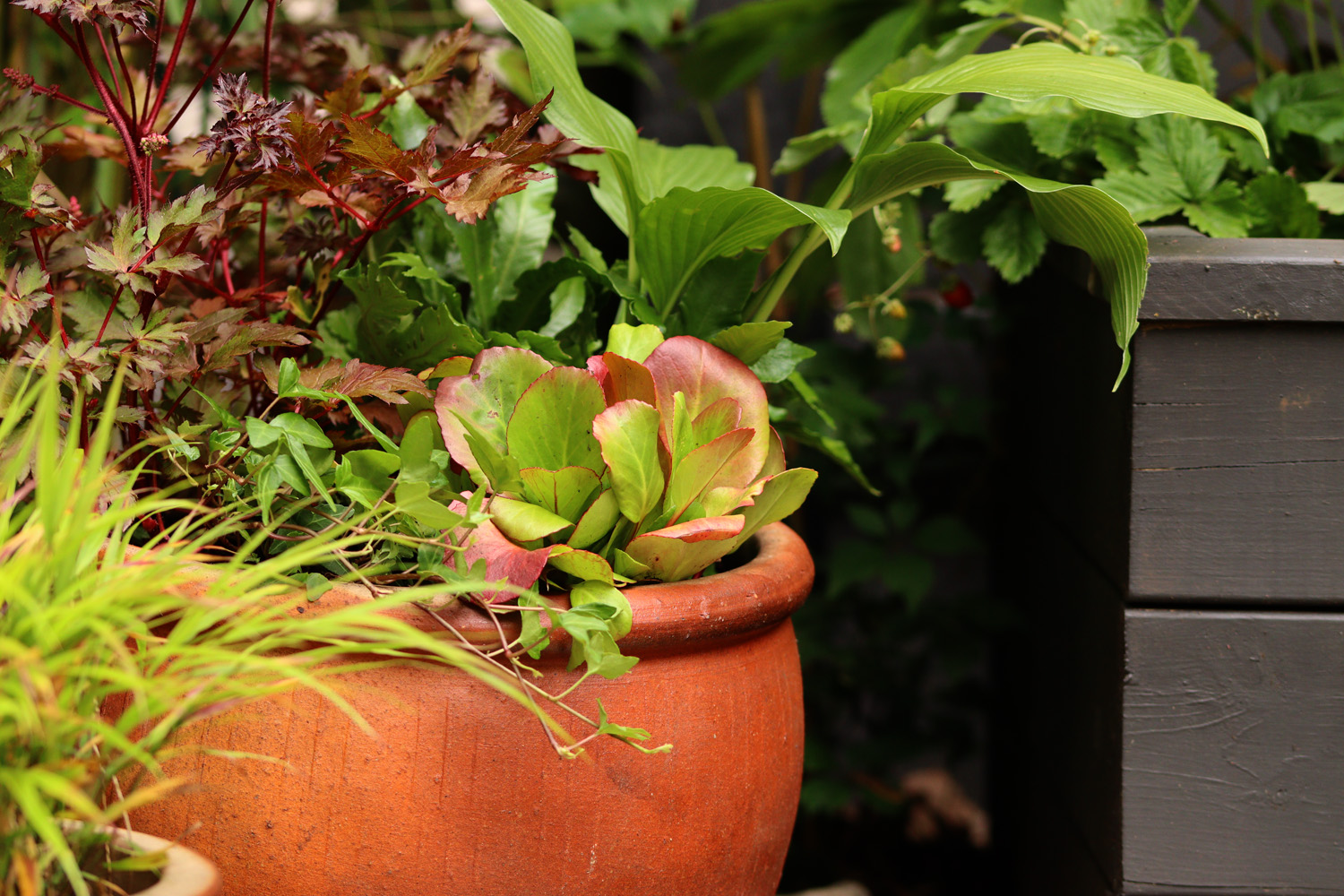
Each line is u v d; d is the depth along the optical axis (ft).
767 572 6.05
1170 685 6.36
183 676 5.71
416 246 6.45
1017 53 6.24
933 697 7.86
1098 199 6.10
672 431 5.99
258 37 6.68
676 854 5.93
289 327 6.01
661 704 5.90
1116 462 6.44
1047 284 7.09
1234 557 6.32
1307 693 6.33
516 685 5.85
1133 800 6.38
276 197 6.36
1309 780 6.34
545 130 6.33
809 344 7.85
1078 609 6.76
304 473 5.90
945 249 6.91
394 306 6.15
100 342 5.94
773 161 8.73
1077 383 6.78
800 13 7.72
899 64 6.79
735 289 6.38
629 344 6.12
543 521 5.90
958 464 7.85
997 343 7.81
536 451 5.96
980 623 7.46
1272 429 6.30
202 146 6.01
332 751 5.84
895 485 7.88
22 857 5.49
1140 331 6.30
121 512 5.63
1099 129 6.68
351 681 5.84
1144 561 6.34
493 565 5.86
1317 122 6.77
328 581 5.87
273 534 5.90
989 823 7.90
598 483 5.93
